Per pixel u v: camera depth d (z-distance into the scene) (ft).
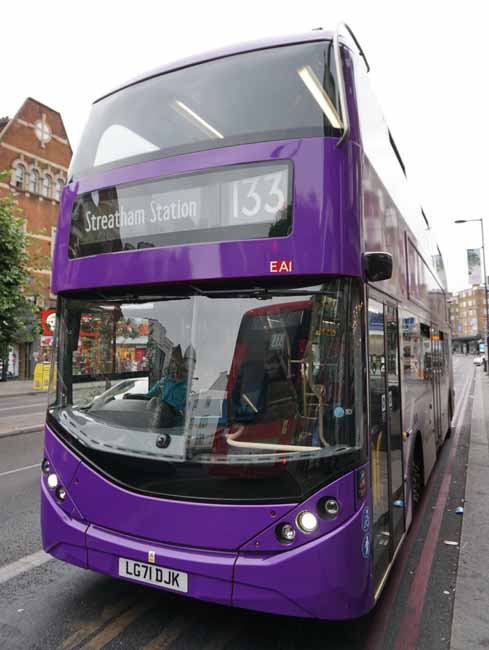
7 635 11.00
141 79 13.05
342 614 9.34
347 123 10.21
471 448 34.37
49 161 106.93
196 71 12.23
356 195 10.39
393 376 13.88
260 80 11.34
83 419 11.68
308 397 9.91
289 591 9.20
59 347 12.61
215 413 10.24
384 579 11.55
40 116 105.50
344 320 9.96
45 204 105.91
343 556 9.35
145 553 10.13
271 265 10.11
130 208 11.71
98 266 11.97
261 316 10.41
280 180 10.30
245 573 9.34
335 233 9.92
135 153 12.03
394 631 11.54
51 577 13.94
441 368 31.73
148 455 10.41
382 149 14.48
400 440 14.55
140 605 12.41
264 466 9.57
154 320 11.33
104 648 10.58
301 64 11.28
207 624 11.60
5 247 39.29
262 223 10.31
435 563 15.55
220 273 10.46
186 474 10.02
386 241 13.60
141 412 10.97
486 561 15.48
